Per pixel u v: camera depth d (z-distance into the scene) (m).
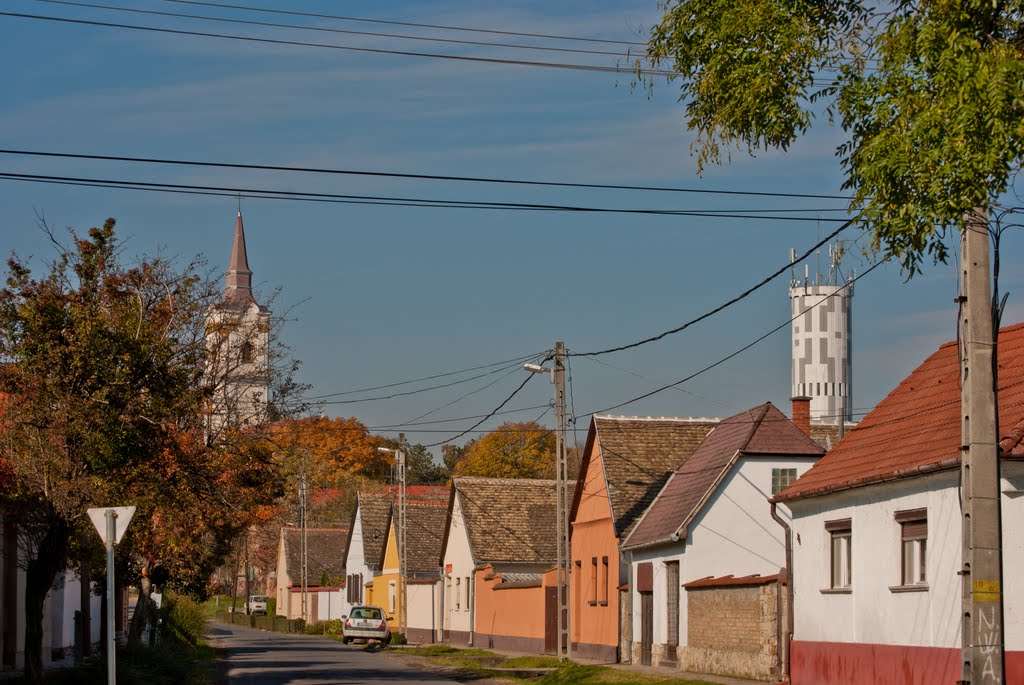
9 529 28.02
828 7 15.98
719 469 36.72
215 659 46.91
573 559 47.84
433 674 38.44
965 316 14.81
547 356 41.81
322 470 105.00
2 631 30.14
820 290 156.75
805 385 157.00
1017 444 19.75
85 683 26.00
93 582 44.19
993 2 13.72
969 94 13.49
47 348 23.61
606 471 43.62
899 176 14.01
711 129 16.39
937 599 21.70
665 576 37.78
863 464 25.08
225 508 30.62
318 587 97.62
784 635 28.62
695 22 16.36
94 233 25.11
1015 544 19.98
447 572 66.25
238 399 31.11
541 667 41.31
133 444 24.23
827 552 26.33
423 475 146.12
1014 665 19.70
